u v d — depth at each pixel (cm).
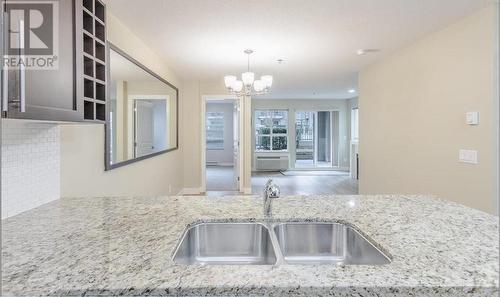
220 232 127
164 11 258
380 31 307
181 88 567
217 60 425
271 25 291
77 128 205
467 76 269
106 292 68
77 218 125
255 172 920
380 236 102
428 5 247
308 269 77
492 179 246
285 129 975
